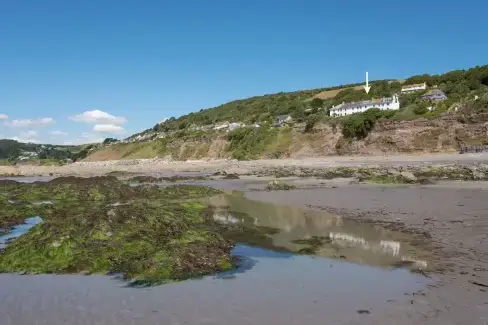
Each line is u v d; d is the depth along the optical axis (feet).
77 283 35.76
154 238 47.70
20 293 33.17
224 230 59.72
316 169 164.66
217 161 281.54
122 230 48.80
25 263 40.96
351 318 26.71
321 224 61.67
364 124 228.02
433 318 26.16
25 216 77.30
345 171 146.30
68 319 27.30
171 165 274.16
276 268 39.52
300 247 48.11
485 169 119.14
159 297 31.53
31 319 27.45
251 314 27.78
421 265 38.50
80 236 46.24
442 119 198.80
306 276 36.60
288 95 546.67
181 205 81.56
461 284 32.45
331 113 320.09
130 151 427.33
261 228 60.64
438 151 193.98
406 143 207.00
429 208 69.15
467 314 26.58
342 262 40.98
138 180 163.53
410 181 109.91
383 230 55.16
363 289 32.48
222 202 91.61
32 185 131.85
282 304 29.60
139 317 27.50
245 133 315.99
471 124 189.26
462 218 59.31
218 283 34.94
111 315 27.91
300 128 277.44
